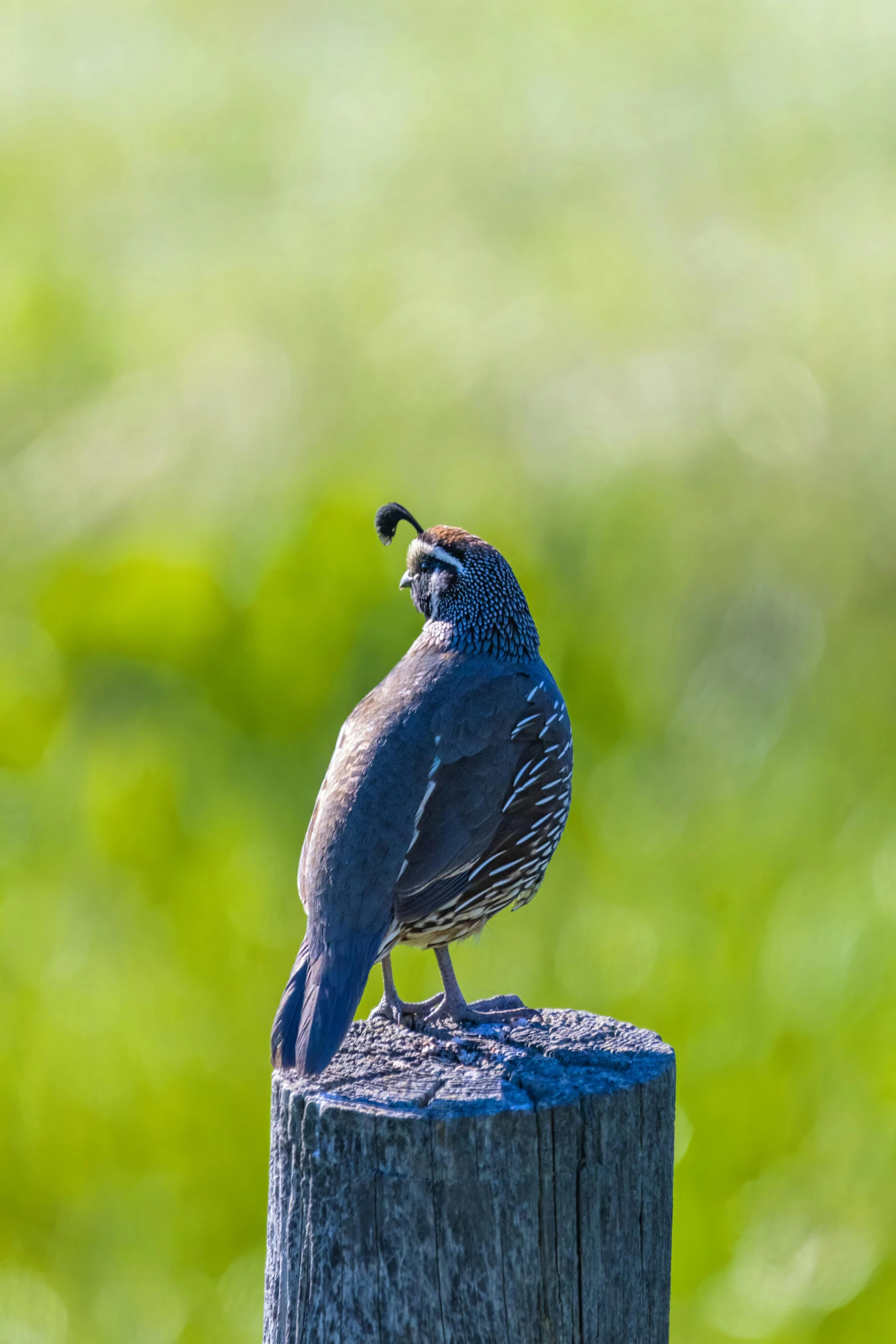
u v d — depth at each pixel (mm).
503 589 6609
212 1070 9125
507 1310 4656
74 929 10227
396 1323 4668
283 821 11625
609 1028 5418
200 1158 8742
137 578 13141
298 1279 4777
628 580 13727
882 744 12250
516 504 14070
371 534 13484
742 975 9875
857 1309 7941
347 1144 4688
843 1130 8805
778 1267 8195
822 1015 9477
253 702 12727
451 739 6137
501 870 6199
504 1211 4652
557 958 10195
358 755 6059
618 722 12898
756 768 12219
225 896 10375
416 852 5863
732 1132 8875
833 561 13547
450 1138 4633
